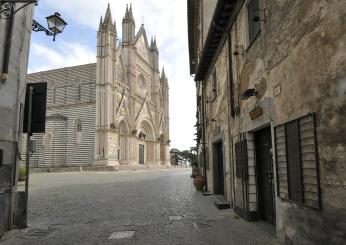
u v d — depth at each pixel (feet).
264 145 26.63
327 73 14.52
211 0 48.55
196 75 58.75
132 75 206.69
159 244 21.93
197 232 24.77
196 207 37.27
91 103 181.47
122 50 208.95
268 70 22.30
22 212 28.22
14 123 27.58
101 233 25.73
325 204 14.87
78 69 190.08
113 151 176.35
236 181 31.50
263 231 23.66
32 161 184.14
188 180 90.99
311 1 15.85
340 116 13.58
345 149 13.26
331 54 14.17
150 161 230.48
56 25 29.78
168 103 279.69
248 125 27.53
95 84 183.42
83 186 72.54
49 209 38.63
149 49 247.09
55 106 189.57
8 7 23.93
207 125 55.57
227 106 36.11
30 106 29.55
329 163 14.46
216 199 40.75
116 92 183.11
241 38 30.17
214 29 38.11
